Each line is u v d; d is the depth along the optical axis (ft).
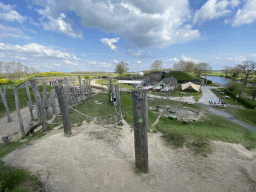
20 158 20.30
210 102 86.84
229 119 62.85
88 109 59.67
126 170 18.78
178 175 19.06
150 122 51.90
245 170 19.99
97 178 16.70
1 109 63.82
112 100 74.79
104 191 14.78
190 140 30.83
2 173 15.74
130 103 67.62
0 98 74.84
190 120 58.08
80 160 20.44
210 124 54.24
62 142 26.40
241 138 34.60
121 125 42.04
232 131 45.55
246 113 68.74
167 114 66.03
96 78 249.14
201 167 21.21
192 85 127.24
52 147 24.29
